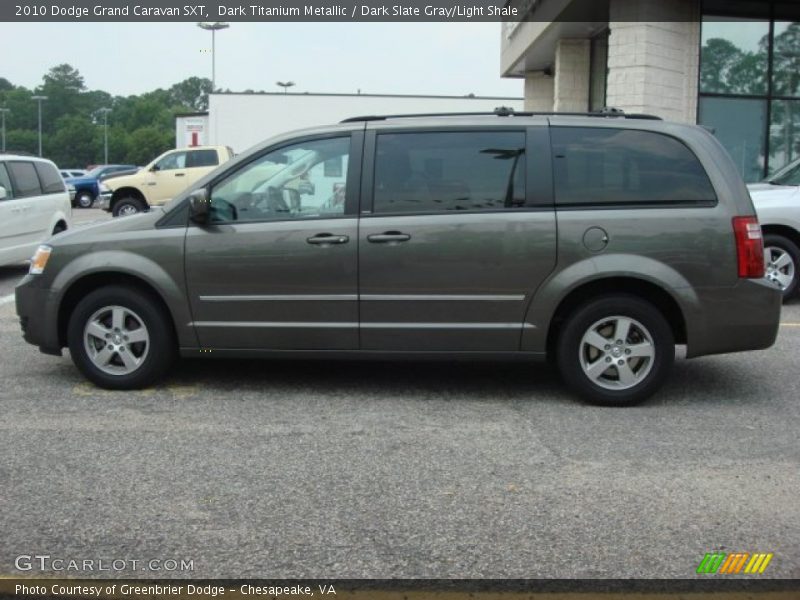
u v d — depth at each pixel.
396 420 5.33
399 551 3.55
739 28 14.10
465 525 3.80
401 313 5.57
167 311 5.84
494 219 5.47
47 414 5.39
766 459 4.65
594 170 5.54
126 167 40.03
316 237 5.56
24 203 11.60
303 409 5.55
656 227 5.41
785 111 14.50
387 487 4.22
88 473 4.39
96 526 3.78
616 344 5.56
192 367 6.64
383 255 5.52
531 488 4.21
